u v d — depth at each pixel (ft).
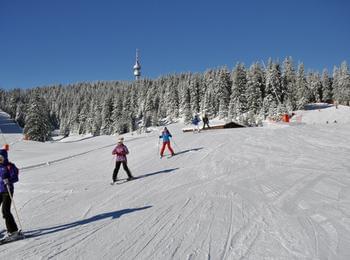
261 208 26.45
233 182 36.27
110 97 357.00
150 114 354.95
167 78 478.59
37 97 199.62
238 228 22.40
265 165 45.32
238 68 284.61
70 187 40.60
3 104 549.95
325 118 260.62
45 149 118.32
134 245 20.68
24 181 46.93
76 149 106.42
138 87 458.91
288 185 33.53
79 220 26.99
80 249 20.59
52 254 20.03
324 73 344.28
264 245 19.42
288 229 21.63
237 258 18.01
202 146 67.10
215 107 310.24
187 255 18.78
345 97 319.68
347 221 22.43
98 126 347.56
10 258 19.75
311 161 46.50
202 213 26.02
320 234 20.56
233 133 85.61
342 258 17.33
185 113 314.35
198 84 361.51
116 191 36.78
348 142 63.21
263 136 75.61
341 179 35.06
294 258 17.56
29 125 193.06
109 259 18.88
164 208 28.19
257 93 273.33
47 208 31.55
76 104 485.15
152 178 42.19
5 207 23.44
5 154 24.30
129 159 61.31
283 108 234.99
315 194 29.63
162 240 21.18
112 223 25.36
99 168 54.54
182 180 39.34
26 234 24.35
